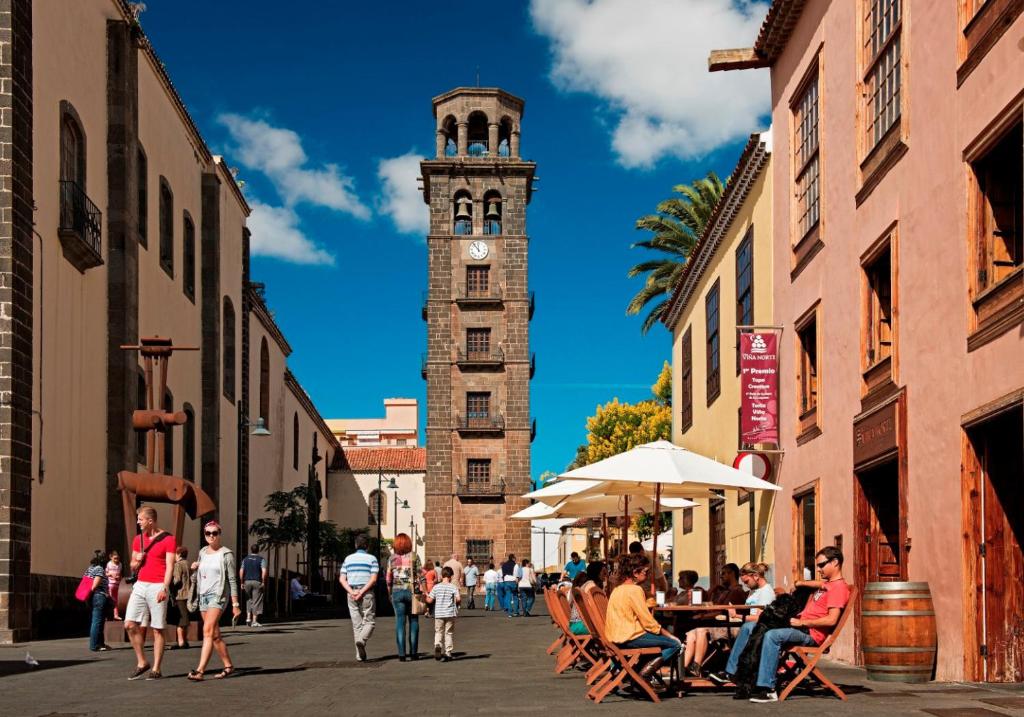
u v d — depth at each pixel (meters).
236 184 44.62
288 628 29.77
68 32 25.98
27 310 22.67
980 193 12.05
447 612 17.56
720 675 12.20
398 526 86.12
